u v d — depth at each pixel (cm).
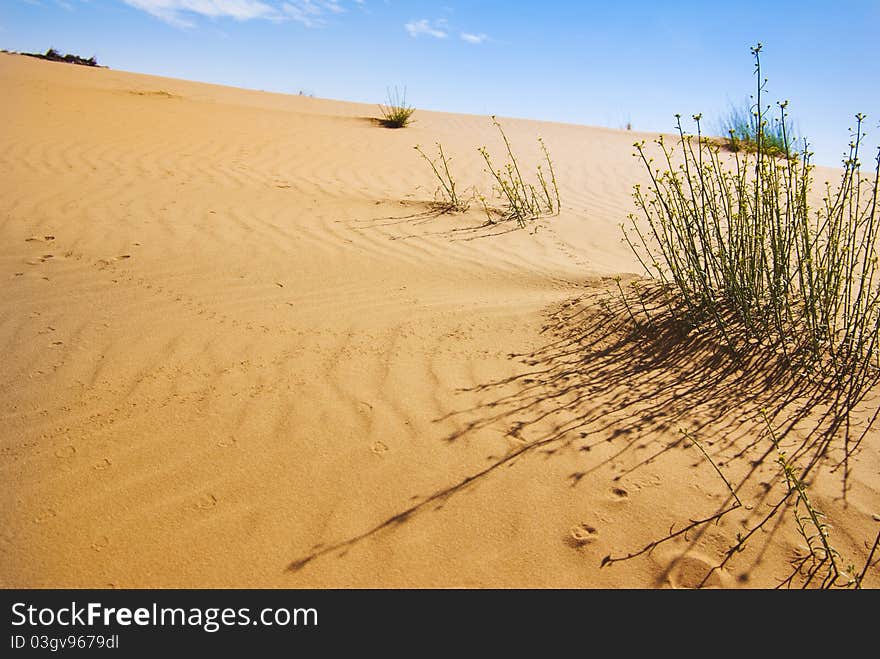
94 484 225
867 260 319
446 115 1495
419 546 204
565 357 343
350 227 595
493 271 500
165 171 730
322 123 1153
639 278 461
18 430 255
